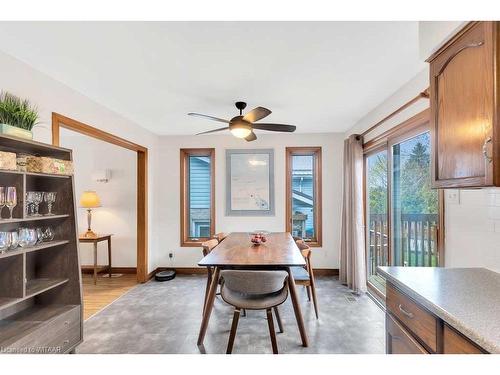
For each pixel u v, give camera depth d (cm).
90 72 232
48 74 235
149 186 444
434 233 241
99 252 473
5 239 177
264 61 213
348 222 387
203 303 332
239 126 272
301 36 179
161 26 168
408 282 138
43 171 195
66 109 258
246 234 389
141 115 355
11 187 176
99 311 309
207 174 483
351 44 189
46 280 215
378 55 204
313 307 316
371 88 268
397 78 246
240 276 204
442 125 143
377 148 340
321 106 322
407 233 285
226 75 238
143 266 419
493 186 111
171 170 474
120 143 361
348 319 284
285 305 322
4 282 177
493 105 108
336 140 458
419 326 125
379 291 340
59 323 198
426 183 252
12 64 205
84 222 474
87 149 478
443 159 142
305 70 229
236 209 467
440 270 160
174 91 274
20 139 177
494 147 108
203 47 193
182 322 281
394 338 149
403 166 290
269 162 464
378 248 356
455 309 107
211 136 471
